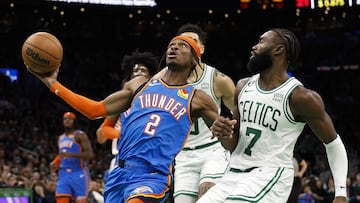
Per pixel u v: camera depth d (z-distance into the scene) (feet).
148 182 18.11
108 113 19.31
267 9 82.33
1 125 74.28
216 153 24.08
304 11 83.20
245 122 18.58
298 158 42.47
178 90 18.90
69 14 97.91
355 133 101.81
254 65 18.57
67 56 103.60
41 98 93.86
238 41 107.86
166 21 103.14
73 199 44.19
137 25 105.60
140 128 18.54
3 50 98.58
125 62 28.27
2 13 96.12
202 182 23.49
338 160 18.44
